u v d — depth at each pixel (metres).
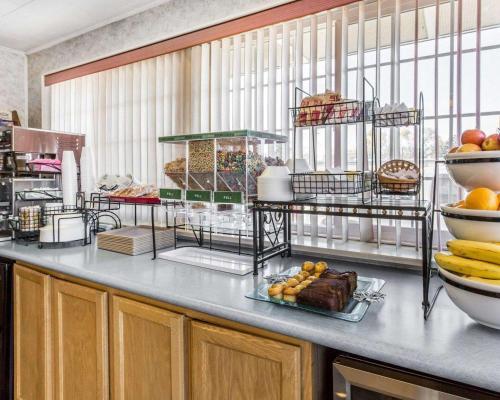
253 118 1.89
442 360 0.76
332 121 1.31
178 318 1.16
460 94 1.41
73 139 2.56
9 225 2.08
